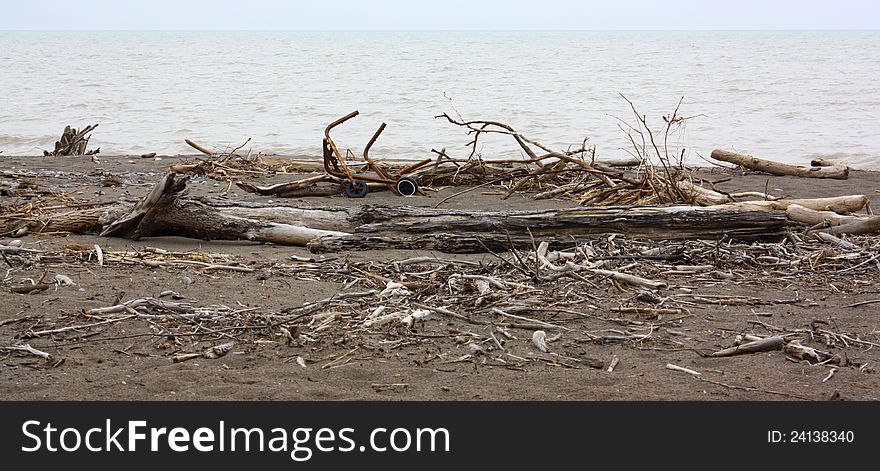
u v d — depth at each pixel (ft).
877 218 29.19
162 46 474.08
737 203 31.63
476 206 37.81
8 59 273.33
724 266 25.11
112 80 157.07
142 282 23.13
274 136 77.05
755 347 18.26
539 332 18.79
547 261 24.14
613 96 119.34
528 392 16.20
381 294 21.61
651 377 16.89
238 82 152.05
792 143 71.05
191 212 28.66
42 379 16.62
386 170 44.16
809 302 21.97
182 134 78.64
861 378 16.96
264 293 22.29
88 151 66.49
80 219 29.68
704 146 70.33
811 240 28.32
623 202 36.47
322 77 167.84
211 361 17.58
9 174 44.50
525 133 78.23
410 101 110.93
